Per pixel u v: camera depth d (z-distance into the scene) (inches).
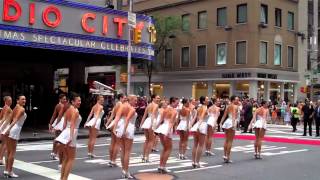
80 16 900.6
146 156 525.7
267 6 1515.7
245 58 1481.3
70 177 415.5
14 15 799.7
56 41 860.6
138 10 1822.1
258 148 571.5
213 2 1579.7
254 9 1469.0
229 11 1528.1
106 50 948.0
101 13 938.7
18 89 1174.3
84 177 417.1
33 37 827.4
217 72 1555.1
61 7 868.6
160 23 1636.3
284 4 1588.3
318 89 1611.7
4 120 448.1
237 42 1505.9
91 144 547.2
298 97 1630.2
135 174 441.1
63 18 872.3
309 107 952.9
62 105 505.7
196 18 1637.6
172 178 422.6
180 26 1660.9
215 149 657.0
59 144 373.4
